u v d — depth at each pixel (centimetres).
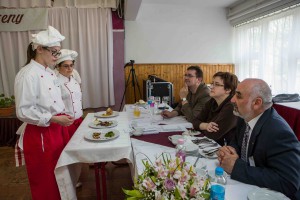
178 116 237
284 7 363
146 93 407
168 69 507
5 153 322
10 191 232
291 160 97
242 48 491
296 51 359
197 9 498
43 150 160
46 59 163
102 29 422
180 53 508
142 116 237
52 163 164
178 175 76
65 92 223
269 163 104
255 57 452
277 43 395
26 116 150
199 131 187
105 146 148
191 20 500
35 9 397
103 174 176
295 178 94
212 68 523
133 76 467
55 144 166
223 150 119
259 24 434
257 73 448
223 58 525
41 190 164
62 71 227
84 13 413
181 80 513
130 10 366
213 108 192
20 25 399
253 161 112
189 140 148
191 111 220
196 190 72
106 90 442
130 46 490
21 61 410
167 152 138
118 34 441
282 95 347
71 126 220
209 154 133
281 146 100
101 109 451
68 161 145
